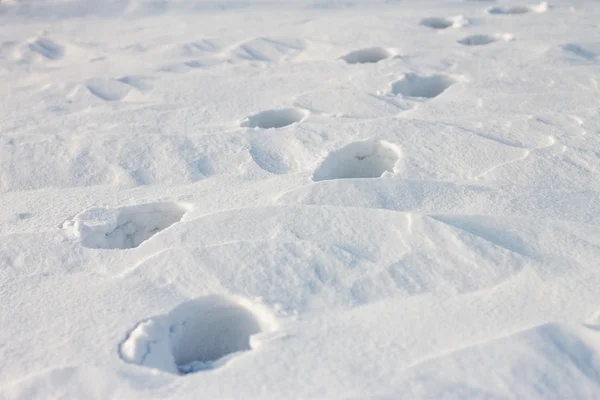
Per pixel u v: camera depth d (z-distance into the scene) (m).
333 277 1.72
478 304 1.61
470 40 3.93
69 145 2.44
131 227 2.09
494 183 2.09
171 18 5.17
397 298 1.65
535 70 3.15
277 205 1.97
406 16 4.63
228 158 2.35
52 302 1.69
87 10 5.60
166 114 2.83
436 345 1.50
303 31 4.26
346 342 1.53
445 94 2.92
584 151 2.24
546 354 1.42
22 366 1.52
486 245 1.77
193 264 1.77
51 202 2.15
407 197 2.02
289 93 3.02
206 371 1.46
